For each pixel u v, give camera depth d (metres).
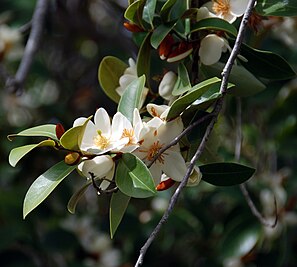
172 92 1.02
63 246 1.79
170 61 1.04
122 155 0.94
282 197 1.59
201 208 1.72
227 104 1.52
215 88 0.98
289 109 1.61
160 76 1.09
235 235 1.54
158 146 0.96
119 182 0.93
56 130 0.93
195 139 0.99
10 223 1.76
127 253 1.83
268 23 1.35
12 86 1.54
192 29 1.03
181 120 0.98
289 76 1.08
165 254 1.81
